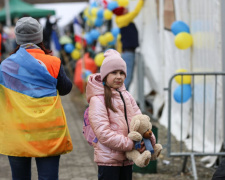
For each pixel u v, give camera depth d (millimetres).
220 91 6234
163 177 5855
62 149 3748
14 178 3861
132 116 3736
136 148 3551
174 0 7898
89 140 3826
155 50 9633
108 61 3695
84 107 11453
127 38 9562
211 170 6141
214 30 6273
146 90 10375
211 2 6340
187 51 7414
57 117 3713
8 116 3660
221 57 6176
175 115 8453
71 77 17688
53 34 16031
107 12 10336
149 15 9820
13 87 3658
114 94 3689
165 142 7645
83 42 13453
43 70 3662
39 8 25688
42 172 3754
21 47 3789
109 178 3658
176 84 8250
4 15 25375
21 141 3635
